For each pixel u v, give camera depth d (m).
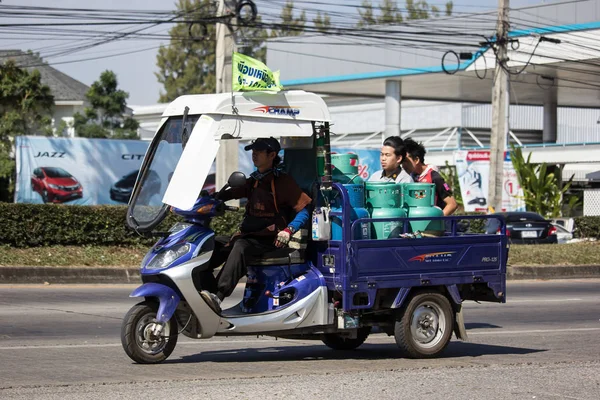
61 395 6.59
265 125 8.34
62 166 35.06
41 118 41.56
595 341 10.92
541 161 47.81
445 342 9.05
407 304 8.82
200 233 8.09
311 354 9.41
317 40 44.44
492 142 26.48
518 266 21.69
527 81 43.38
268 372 7.96
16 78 40.91
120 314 12.55
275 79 8.47
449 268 9.04
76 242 20.00
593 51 36.22
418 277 8.81
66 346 9.52
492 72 39.25
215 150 8.05
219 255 8.39
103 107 48.84
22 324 11.33
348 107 63.53
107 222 20.25
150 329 8.12
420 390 7.03
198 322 8.05
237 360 8.82
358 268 8.43
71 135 50.91
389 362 8.72
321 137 8.62
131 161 36.25
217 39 22.47
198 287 7.97
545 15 37.50
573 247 25.05
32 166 34.72
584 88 46.00
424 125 60.25
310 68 44.81
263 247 8.33
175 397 6.55
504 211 28.34
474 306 15.38
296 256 8.52
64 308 13.16
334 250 8.48
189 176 7.95
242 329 8.20
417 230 8.88
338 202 8.59
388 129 43.25
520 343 10.68
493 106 26.61
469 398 6.78
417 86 45.53
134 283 17.83
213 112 8.09
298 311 8.41
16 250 18.72
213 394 6.68
